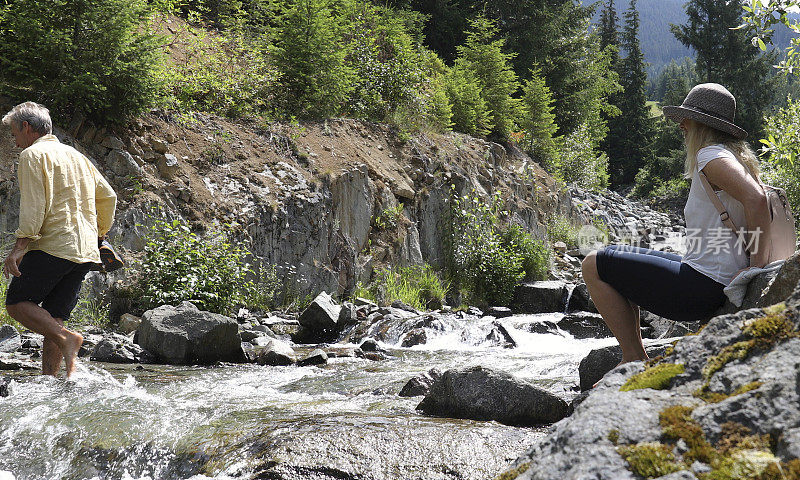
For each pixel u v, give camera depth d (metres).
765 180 15.50
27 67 7.82
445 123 15.64
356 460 2.47
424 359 6.56
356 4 15.12
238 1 14.86
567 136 28.27
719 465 1.26
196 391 4.24
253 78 11.57
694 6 43.88
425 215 12.70
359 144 12.22
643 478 1.29
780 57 41.88
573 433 1.45
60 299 4.36
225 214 9.09
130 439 2.93
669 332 5.41
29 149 4.11
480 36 20.28
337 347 7.07
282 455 2.51
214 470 2.55
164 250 8.05
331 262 10.31
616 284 2.84
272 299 9.30
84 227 4.30
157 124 9.18
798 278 2.24
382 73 14.27
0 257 7.10
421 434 2.68
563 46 29.59
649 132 48.16
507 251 13.95
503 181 16.19
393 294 10.90
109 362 5.77
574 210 20.52
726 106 2.75
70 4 7.86
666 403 1.49
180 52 11.61
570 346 8.21
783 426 1.29
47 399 3.44
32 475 2.75
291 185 10.08
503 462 2.43
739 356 1.54
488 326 8.31
